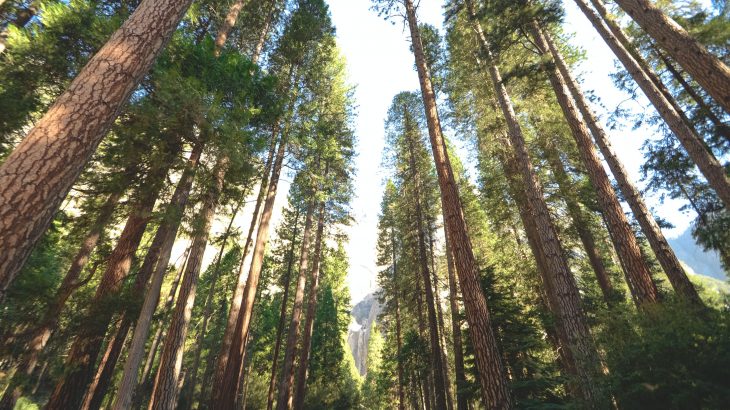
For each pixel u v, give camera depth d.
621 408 3.98
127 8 7.85
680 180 12.62
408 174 20.09
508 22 10.29
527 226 12.91
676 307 4.71
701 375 3.46
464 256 6.75
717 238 11.65
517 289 14.77
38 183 2.70
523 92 12.77
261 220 13.44
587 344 5.54
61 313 7.21
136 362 5.76
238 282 12.48
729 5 8.47
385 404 34.25
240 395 22.03
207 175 7.66
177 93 6.06
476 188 17.14
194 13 10.21
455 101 15.77
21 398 8.68
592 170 8.62
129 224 8.68
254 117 9.52
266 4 15.50
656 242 7.46
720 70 5.11
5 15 7.57
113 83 3.34
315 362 26.61
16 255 2.48
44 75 6.38
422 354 17.39
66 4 6.48
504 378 5.57
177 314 7.86
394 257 26.36
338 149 18.06
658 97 7.85
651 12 6.11
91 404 8.07
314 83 17.05
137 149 6.65
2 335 6.36
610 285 12.02
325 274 29.50
